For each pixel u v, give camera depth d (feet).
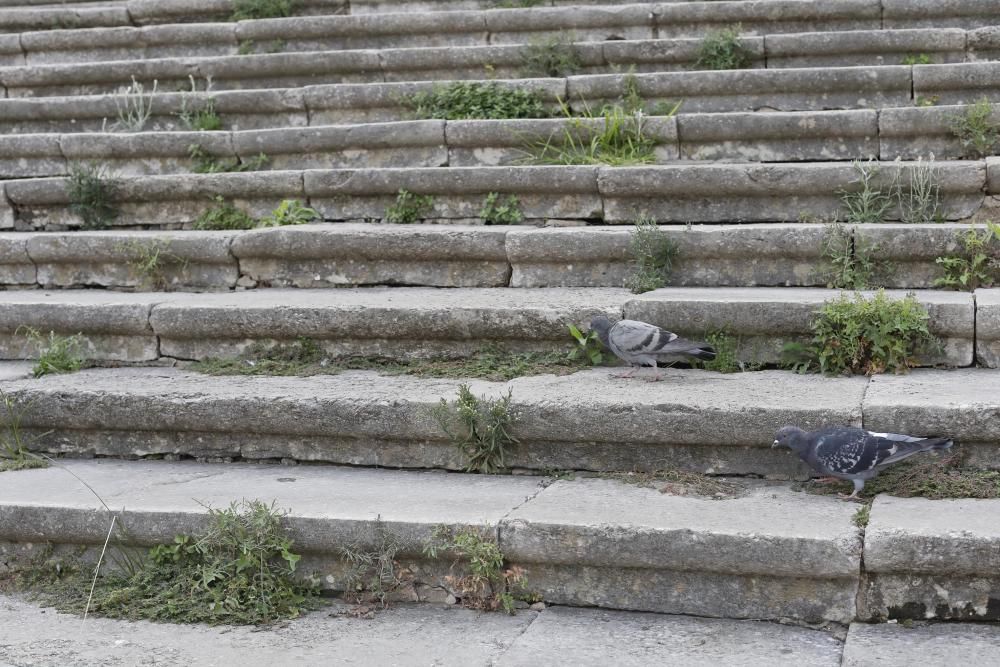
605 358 19.56
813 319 18.58
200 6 35.76
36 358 22.04
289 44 33.60
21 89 32.94
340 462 18.12
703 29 31.14
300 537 15.34
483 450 17.24
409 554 15.07
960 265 20.15
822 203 22.81
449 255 22.45
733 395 16.90
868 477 14.87
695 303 19.03
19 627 14.80
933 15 29.73
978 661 12.39
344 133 27.35
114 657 13.73
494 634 14.03
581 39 31.96
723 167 23.16
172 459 18.92
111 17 36.24
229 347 21.12
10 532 16.47
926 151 24.68
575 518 14.66
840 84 26.89
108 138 28.37
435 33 32.73
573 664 12.96
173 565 15.83
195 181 26.12
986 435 15.46
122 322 21.35
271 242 23.18
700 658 12.99
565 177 24.04
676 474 16.40
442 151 27.09
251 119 30.09
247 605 15.03
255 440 18.49
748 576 14.05
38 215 27.22
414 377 19.34
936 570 13.37
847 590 13.71
